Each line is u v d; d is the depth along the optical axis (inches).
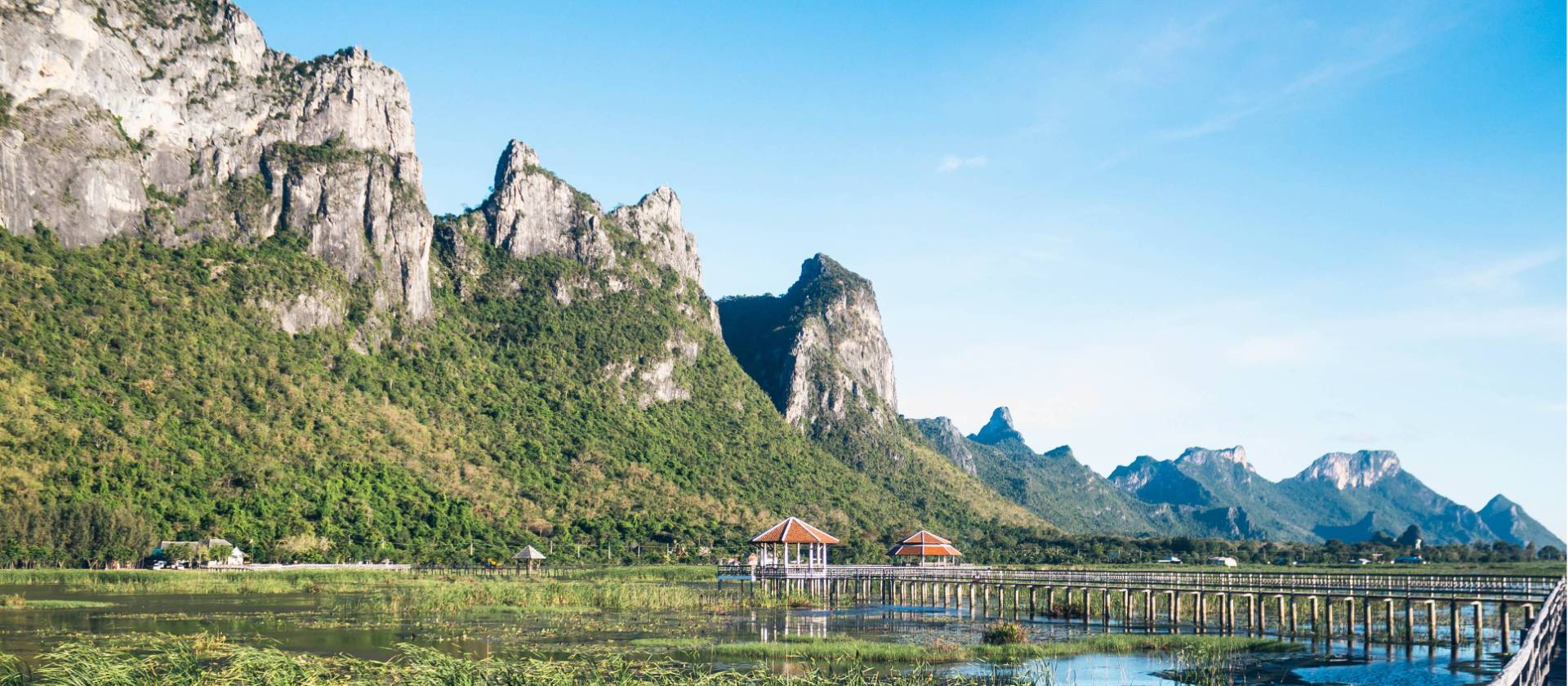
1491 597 2332.7
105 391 5925.2
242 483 5748.0
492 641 2390.5
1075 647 2325.3
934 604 3759.8
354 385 7588.6
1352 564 7180.1
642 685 1587.1
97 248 6998.0
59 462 5137.8
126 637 2295.8
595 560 6117.1
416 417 7647.6
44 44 7126.0
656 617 3036.4
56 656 1461.6
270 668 1433.3
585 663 1747.0
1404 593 2417.6
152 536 4909.0
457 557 5708.7
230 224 7869.1
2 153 6643.7
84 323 6328.7
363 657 2118.6
